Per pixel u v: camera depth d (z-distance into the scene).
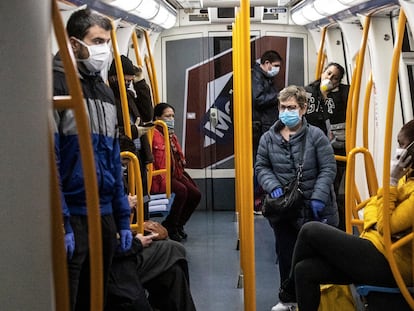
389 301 3.20
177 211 6.93
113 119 2.99
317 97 5.92
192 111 8.88
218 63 8.79
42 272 1.30
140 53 7.55
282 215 4.27
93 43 2.80
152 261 3.64
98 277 1.95
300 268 3.44
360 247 3.27
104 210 2.89
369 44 5.27
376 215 3.38
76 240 2.72
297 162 4.29
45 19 1.30
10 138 1.21
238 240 6.68
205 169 8.95
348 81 7.36
